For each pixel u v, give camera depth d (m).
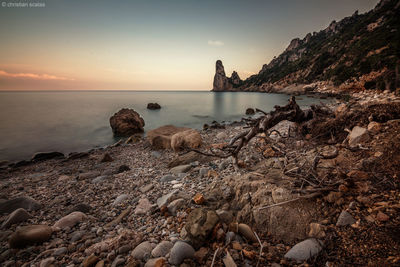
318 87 56.28
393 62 31.09
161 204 4.07
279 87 92.31
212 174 5.43
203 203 3.70
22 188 6.37
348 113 5.61
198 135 9.95
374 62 37.28
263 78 141.00
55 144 15.23
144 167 7.85
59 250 2.92
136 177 6.53
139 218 3.77
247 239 2.72
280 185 3.40
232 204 3.55
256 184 3.62
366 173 3.07
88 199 5.12
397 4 56.84
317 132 6.00
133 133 18.55
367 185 2.85
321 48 88.00
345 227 2.37
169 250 2.65
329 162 3.91
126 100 73.12
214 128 17.17
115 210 4.30
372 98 16.53
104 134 18.64
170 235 3.04
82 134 18.58
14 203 4.73
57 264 2.66
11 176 8.43
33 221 4.08
